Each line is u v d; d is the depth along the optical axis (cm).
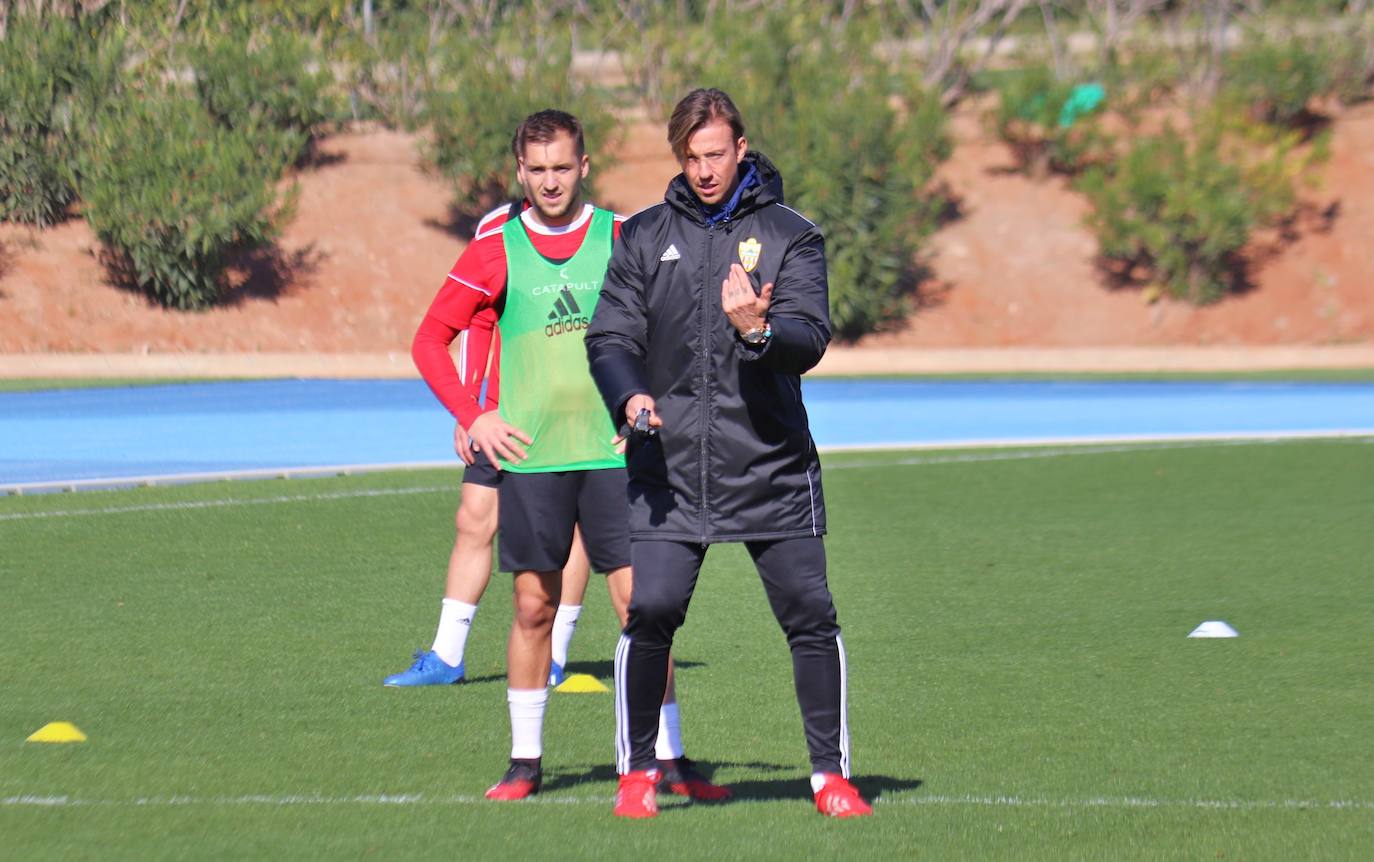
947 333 10538
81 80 10062
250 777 2022
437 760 2125
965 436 6538
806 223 1814
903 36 13888
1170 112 12738
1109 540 4044
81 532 4109
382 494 4800
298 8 11619
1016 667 2702
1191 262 10906
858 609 3219
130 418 6881
